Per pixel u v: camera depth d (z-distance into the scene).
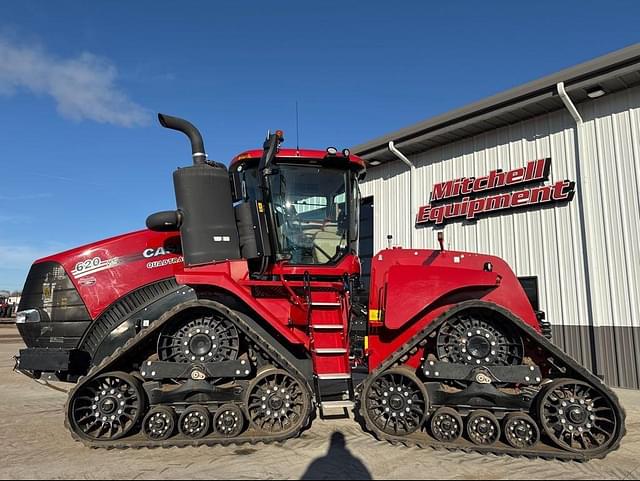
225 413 4.77
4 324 29.14
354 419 5.76
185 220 5.27
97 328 5.66
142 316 5.60
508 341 4.84
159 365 4.77
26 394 7.85
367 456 4.44
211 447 4.69
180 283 4.96
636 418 6.00
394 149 11.66
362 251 13.55
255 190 5.47
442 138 10.98
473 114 9.95
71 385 6.63
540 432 4.68
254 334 4.83
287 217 5.52
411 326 5.06
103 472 4.06
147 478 3.92
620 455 4.58
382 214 12.93
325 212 5.64
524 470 4.13
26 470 4.11
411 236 11.97
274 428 4.82
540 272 9.30
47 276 5.89
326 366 5.05
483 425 4.62
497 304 4.75
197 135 5.72
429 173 11.68
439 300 5.03
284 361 4.80
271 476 3.95
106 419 4.71
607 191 8.45
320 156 5.52
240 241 5.39
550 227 9.25
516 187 9.84
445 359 4.86
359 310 5.50
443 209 11.17
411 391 4.82
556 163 9.25
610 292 8.26
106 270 5.75
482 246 10.38
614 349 8.12
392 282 4.92
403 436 4.76
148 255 5.85
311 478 3.91
